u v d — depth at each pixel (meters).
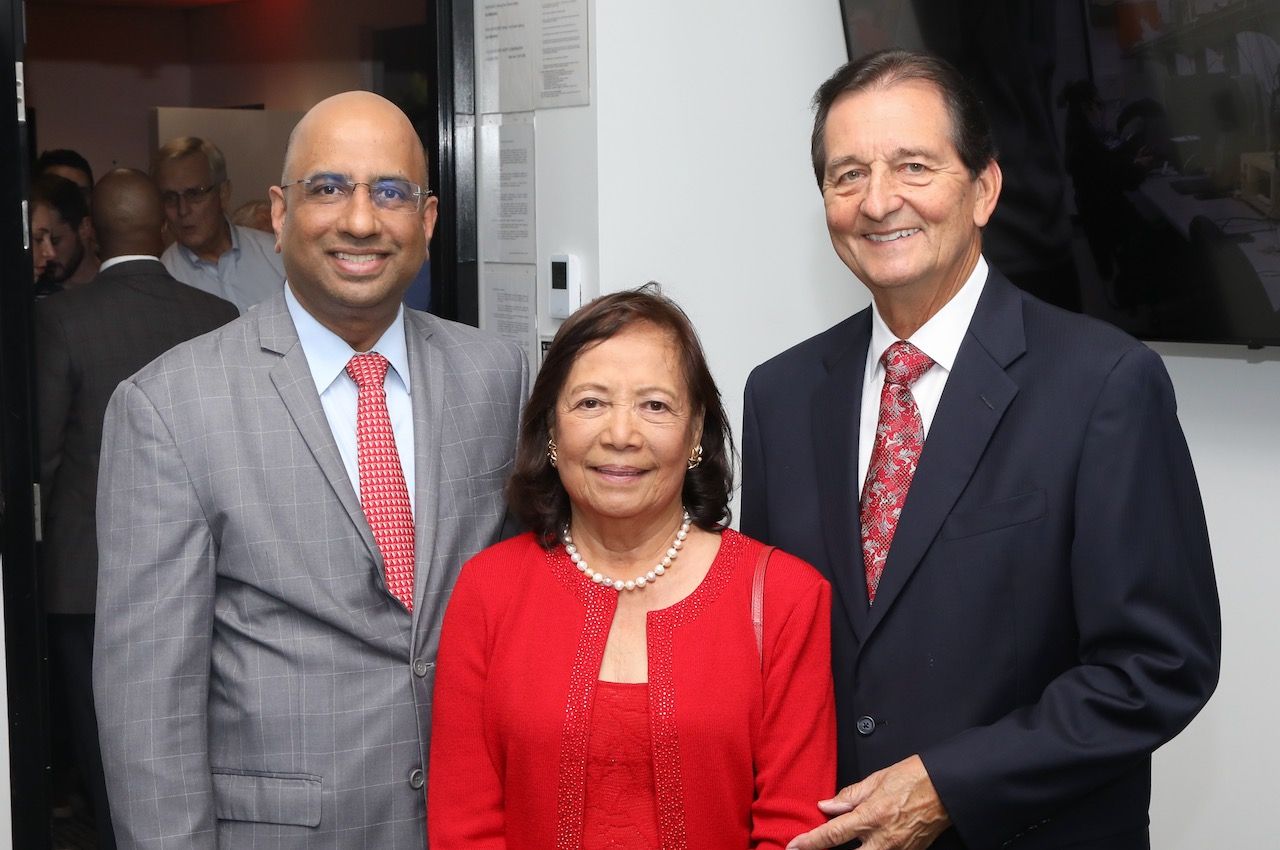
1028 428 1.66
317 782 1.75
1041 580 1.65
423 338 1.96
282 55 2.90
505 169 3.03
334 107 1.81
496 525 1.93
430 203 1.88
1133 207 2.40
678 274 2.96
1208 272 2.31
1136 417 1.61
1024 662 1.66
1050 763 1.57
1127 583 1.59
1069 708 1.59
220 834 1.77
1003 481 1.66
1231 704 2.55
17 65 2.50
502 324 3.09
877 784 1.63
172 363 1.79
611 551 1.72
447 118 3.07
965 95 1.70
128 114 2.74
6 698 2.57
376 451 1.85
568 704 1.64
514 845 1.68
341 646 1.77
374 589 1.79
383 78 3.03
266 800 1.74
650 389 1.66
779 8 3.05
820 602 1.70
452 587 1.85
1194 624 1.62
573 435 1.67
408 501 1.86
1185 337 2.38
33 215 2.62
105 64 2.71
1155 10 2.29
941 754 1.61
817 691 1.68
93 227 2.70
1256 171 2.21
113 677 1.73
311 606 1.75
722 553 1.72
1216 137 2.25
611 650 1.68
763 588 1.69
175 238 2.81
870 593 1.74
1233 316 2.30
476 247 3.14
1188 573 1.62
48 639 2.66
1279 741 2.48
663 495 1.68
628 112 2.84
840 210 1.73
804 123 3.13
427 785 1.78
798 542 1.83
